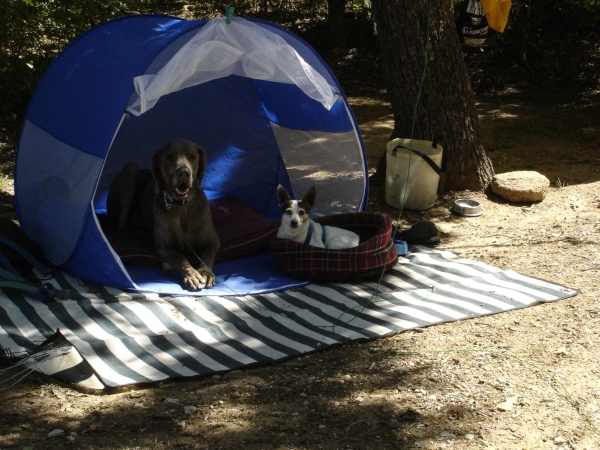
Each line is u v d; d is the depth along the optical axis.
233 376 3.86
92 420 3.58
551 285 4.55
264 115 5.57
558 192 5.86
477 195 5.84
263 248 5.04
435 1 5.63
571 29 9.52
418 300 4.45
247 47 4.60
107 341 4.02
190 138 5.68
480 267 4.77
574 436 3.43
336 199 5.38
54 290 4.38
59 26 6.89
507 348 4.02
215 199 5.67
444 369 3.88
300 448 3.34
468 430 3.49
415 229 5.17
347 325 4.23
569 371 3.85
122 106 4.43
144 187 5.16
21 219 4.98
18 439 3.39
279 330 4.20
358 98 8.80
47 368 3.85
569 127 7.57
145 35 4.85
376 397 3.71
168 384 3.80
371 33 10.97
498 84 9.16
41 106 4.96
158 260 4.80
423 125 5.77
